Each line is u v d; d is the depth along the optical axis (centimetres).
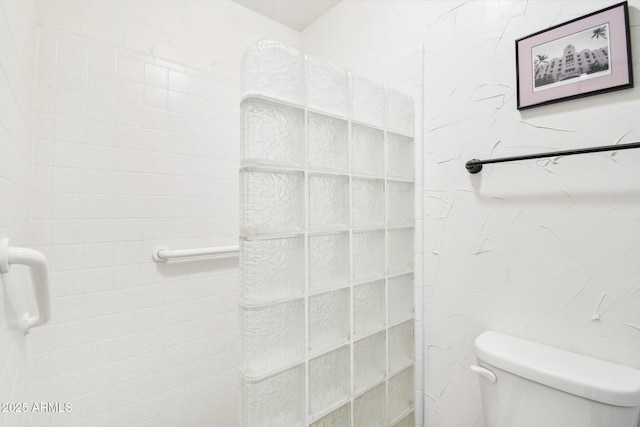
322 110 92
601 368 76
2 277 53
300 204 86
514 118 97
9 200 65
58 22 110
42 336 106
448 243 112
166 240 132
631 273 76
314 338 89
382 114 110
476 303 104
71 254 111
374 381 105
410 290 120
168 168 133
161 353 130
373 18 143
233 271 151
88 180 114
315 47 175
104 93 118
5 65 57
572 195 85
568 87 85
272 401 79
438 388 114
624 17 76
